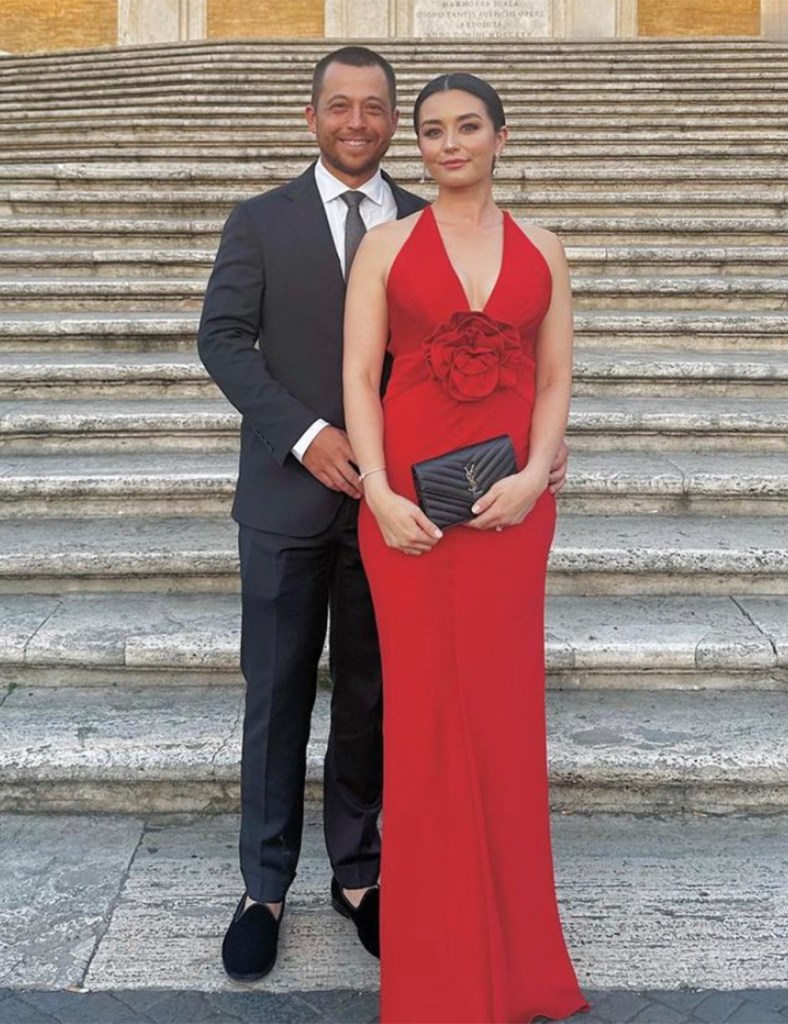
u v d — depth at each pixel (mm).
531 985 2008
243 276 2119
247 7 18875
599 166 8180
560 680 3191
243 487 2254
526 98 10391
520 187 7484
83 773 2797
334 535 2207
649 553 3520
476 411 1969
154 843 2715
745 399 4648
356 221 2137
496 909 1977
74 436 4285
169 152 8375
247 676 2270
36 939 2330
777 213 6824
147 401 4621
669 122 9336
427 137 1969
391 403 2016
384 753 2076
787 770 2789
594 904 2463
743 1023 2100
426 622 1990
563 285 2076
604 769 2801
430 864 2002
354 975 2258
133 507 3938
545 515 2066
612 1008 2143
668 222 6414
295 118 9914
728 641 3174
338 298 2125
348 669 2309
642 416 4266
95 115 10141
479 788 1977
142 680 3207
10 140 9188
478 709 1979
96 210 6941
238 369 2090
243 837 2287
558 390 2074
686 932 2365
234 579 3564
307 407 2141
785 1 18359
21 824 2787
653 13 18547
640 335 5188
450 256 1971
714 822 2812
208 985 2213
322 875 2604
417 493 1917
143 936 2348
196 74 11695
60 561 3504
